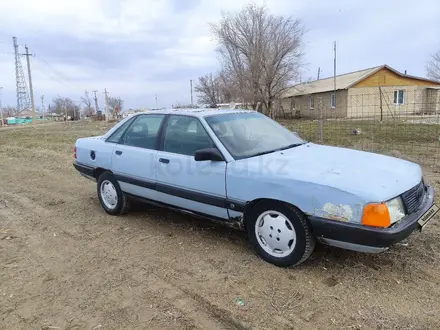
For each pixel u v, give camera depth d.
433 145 10.86
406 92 32.78
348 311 2.83
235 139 4.09
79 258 3.95
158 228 4.75
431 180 6.53
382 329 2.62
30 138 19.88
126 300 3.10
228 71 32.94
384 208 2.94
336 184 3.12
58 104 93.88
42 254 4.09
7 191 7.11
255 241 3.71
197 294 3.14
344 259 3.64
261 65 30.31
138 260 3.83
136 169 4.74
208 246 4.11
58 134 22.55
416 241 3.97
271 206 3.49
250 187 3.56
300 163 3.64
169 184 4.32
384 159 3.89
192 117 4.30
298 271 3.45
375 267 3.47
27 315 2.94
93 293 3.23
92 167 5.53
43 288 3.35
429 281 3.21
